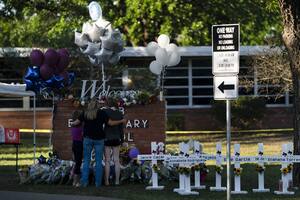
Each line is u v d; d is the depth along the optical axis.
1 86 46.12
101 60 40.44
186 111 82.31
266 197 30.36
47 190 32.62
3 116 79.94
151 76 70.50
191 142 36.47
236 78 26.61
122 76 70.69
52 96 44.00
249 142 64.44
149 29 88.44
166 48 41.41
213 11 88.69
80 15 82.81
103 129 33.94
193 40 87.81
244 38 91.81
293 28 34.16
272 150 55.59
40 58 37.97
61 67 38.59
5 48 74.00
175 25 87.50
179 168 31.62
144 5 84.94
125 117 38.50
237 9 88.62
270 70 66.31
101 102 36.84
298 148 33.94
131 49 77.31
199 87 82.69
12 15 72.25
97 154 33.81
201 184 35.00
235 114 75.94
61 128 38.50
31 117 80.31
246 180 36.66
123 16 88.69
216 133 75.62
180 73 82.62
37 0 76.38
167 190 32.62
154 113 38.59
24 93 46.53
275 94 78.50
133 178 35.47
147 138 38.50
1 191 32.25
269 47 67.94
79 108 38.38
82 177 34.22
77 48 66.62
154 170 33.09
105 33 40.34
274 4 48.66
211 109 78.31
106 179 34.53
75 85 63.19
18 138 45.38
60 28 86.06
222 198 29.83
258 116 76.38
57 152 38.38
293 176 34.19
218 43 26.86
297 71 34.06
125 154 36.53
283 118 81.69
